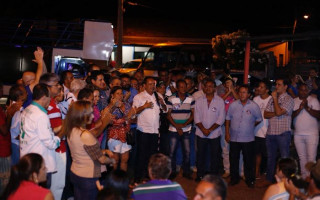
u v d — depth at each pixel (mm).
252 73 16516
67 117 5156
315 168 3834
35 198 3838
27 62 16469
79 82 6832
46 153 5285
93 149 5027
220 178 3781
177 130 8336
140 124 8102
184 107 8391
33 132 5164
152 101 8109
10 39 16469
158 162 4203
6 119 6246
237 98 8664
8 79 16328
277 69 19734
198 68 17141
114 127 7203
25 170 3867
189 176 8492
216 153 8250
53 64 15609
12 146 6230
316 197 3781
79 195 5223
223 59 15875
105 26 15938
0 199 3885
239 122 7945
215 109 8156
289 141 7957
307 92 7824
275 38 10156
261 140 8430
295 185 4383
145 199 4090
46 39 16250
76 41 16312
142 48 29828
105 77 9305
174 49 17719
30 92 6676
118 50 21516
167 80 9703
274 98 7734
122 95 7230
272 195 4629
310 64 18781
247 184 8070
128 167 8203
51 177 5668
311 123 7875
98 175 5176
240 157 8742
